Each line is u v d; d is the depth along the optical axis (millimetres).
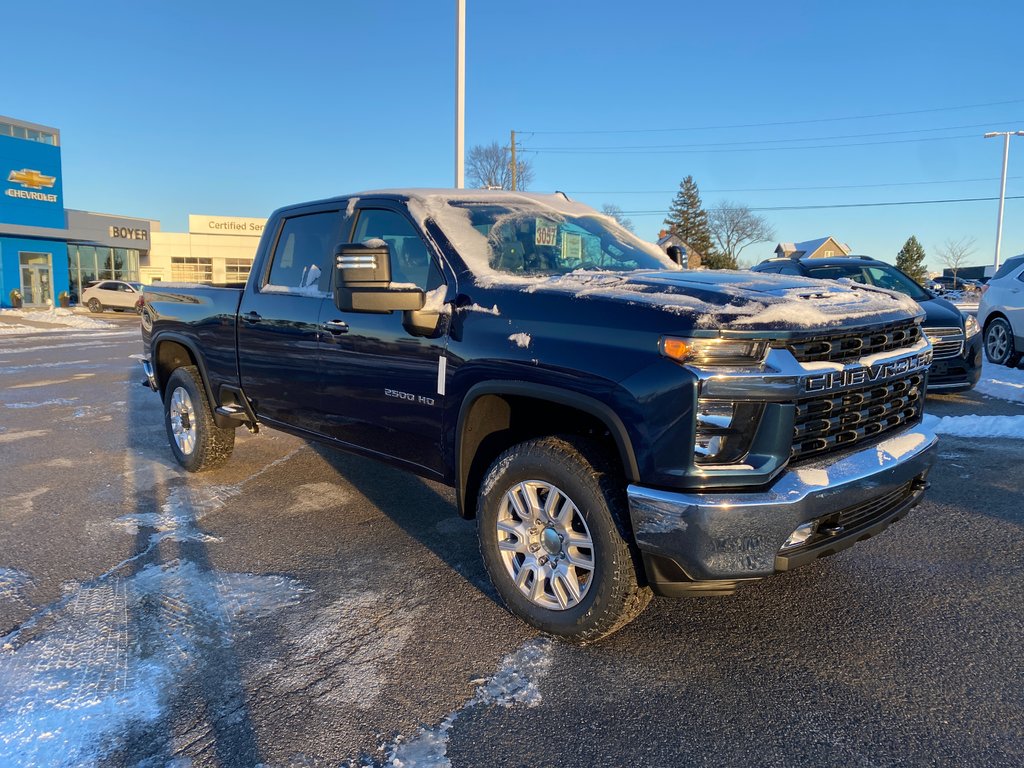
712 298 2639
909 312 3092
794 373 2467
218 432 5285
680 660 2850
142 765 2240
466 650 2930
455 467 3250
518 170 44094
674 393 2436
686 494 2467
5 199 32562
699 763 2254
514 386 2891
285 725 2443
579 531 2887
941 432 6449
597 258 3939
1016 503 4609
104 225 40969
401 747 2334
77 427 7281
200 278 54500
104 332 22547
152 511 4613
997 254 37250
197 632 3072
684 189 77500
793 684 2680
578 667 2803
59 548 3990
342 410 3916
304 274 4348
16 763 2240
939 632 3049
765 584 3525
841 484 2568
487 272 3312
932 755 2279
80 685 2668
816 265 9195
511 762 2266
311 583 3562
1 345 17328
